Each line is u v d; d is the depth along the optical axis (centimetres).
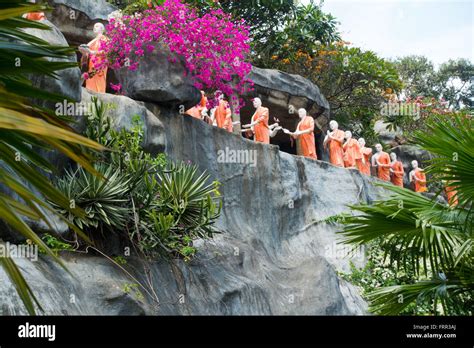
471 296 930
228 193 1722
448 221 905
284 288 1627
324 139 2448
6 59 458
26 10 404
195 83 1609
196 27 1600
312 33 2847
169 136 1579
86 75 1588
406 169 3212
